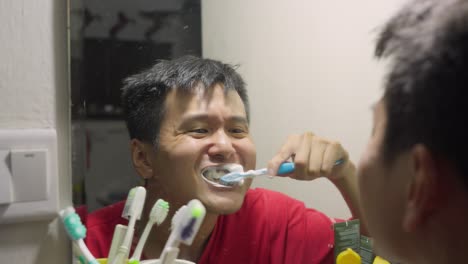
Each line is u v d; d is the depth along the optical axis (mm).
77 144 479
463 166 289
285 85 798
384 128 344
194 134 564
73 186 470
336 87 793
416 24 314
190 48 716
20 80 418
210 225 610
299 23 813
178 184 563
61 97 450
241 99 616
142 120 586
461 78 282
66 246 442
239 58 773
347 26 781
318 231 682
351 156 774
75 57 472
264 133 778
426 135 298
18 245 421
